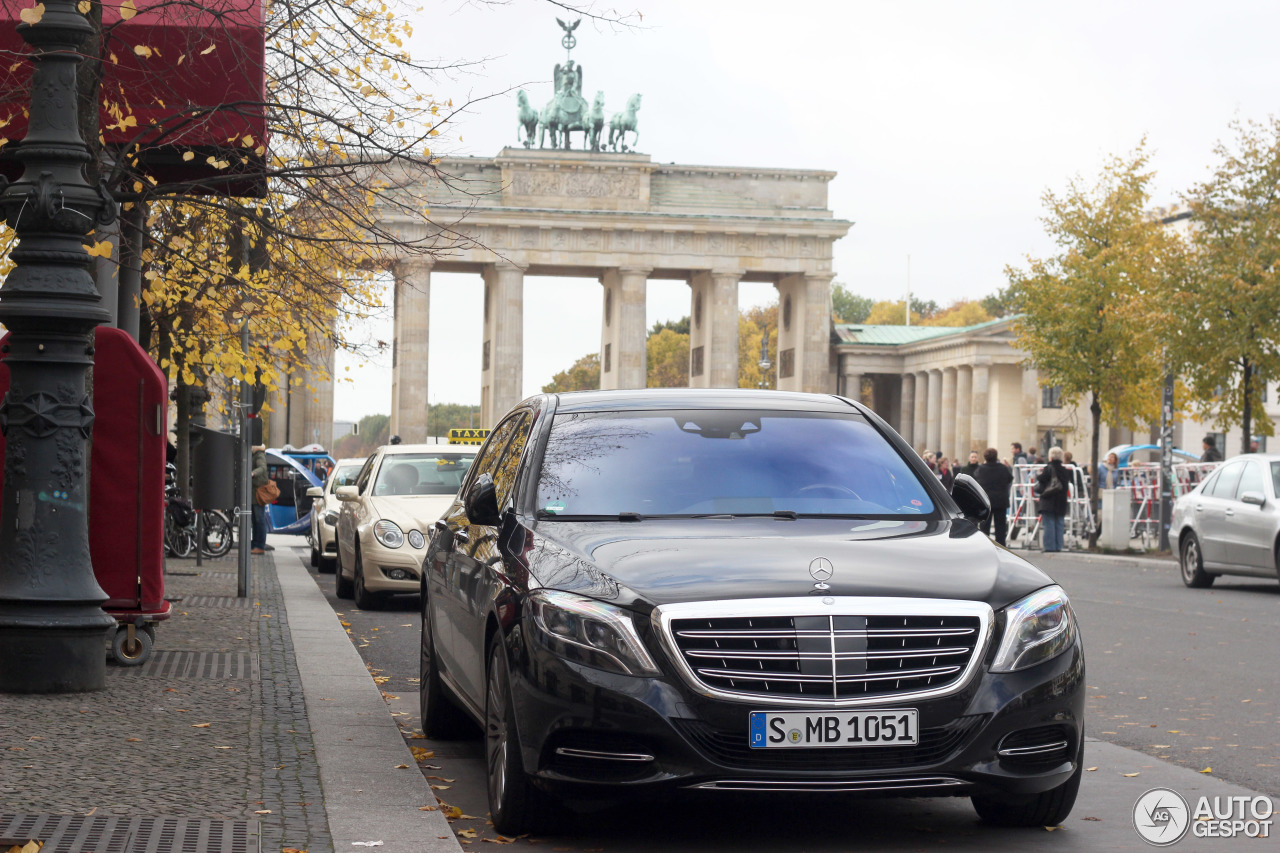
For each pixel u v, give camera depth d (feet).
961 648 21.43
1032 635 21.88
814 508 25.72
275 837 20.77
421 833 21.52
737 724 20.68
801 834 23.40
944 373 350.02
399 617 61.41
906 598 21.50
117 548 39.01
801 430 27.89
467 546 27.96
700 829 23.71
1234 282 121.90
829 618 21.11
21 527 33.32
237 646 44.32
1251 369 127.44
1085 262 167.84
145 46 40.16
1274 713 36.78
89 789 23.22
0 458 35.88
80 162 33.42
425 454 72.08
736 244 328.29
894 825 24.16
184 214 55.26
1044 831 23.72
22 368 33.30
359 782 25.05
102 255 36.47
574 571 22.57
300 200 48.73
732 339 329.52
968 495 26.58
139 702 32.40
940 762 21.06
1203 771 29.25
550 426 27.81
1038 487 124.06
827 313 334.85
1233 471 82.43
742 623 21.06
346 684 37.29
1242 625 59.67
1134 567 106.11
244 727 29.78
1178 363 125.18
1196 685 41.91
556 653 21.48
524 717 21.83
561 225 319.47
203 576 77.82
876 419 28.99
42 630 33.06
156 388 39.19
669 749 20.71
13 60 40.22
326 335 59.67
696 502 25.73
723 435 27.50
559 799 21.93
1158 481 127.24
